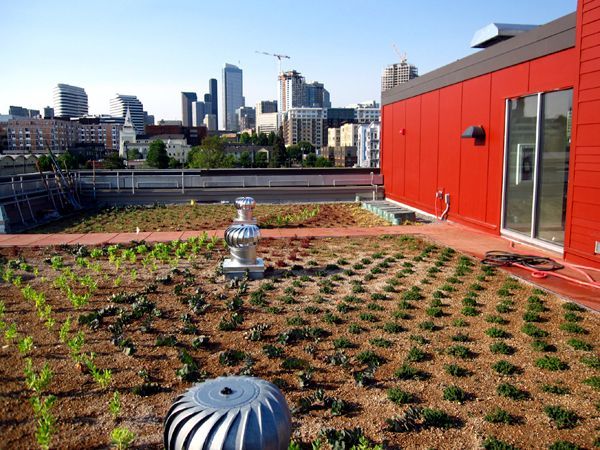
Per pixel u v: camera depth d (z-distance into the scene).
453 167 14.31
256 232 8.67
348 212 17.75
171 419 2.67
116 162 86.25
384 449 3.92
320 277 8.74
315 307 7.12
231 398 2.70
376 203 18.45
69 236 12.38
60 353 5.71
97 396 4.75
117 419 4.36
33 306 7.31
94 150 122.00
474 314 6.76
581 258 8.70
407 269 9.02
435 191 15.65
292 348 5.83
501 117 11.69
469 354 5.59
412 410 4.37
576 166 8.69
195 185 21.75
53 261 9.48
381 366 5.35
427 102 16.11
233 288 8.09
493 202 12.20
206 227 14.66
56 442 4.01
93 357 5.56
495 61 11.85
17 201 15.57
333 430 4.03
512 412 4.43
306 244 11.44
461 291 7.79
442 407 4.53
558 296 7.34
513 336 6.04
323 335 6.20
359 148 131.50
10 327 6.31
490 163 12.27
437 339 6.03
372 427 4.23
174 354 5.70
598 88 8.07
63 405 4.58
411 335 6.14
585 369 5.18
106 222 16.02
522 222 11.16
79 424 4.28
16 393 4.79
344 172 23.69
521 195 11.15
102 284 8.42
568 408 4.47
